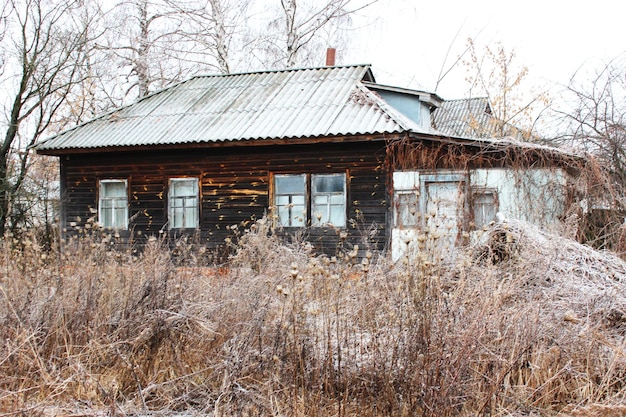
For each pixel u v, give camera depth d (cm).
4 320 518
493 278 488
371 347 443
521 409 409
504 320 450
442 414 389
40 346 510
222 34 2155
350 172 1247
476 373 417
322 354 450
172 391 466
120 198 1456
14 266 654
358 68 1548
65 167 1497
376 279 488
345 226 1243
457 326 416
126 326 529
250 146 1330
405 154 1197
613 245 886
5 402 431
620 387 435
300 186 1298
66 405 440
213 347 516
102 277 605
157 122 1453
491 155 1156
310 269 476
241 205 1335
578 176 1062
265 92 1503
